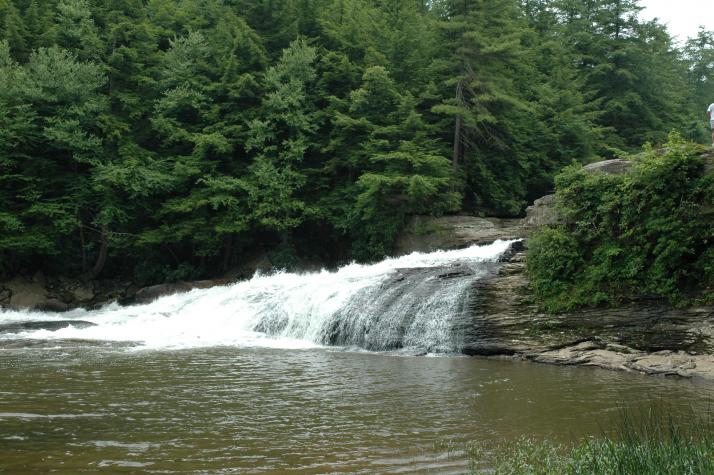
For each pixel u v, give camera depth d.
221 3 46.44
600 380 13.45
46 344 18.94
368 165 36.94
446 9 39.84
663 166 16.31
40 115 34.97
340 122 36.16
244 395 11.70
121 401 11.14
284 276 30.17
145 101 38.19
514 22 44.91
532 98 44.84
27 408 10.58
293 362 15.85
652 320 15.80
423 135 35.59
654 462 6.11
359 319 19.97
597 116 46.22
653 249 16.48
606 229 17.83
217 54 39.34
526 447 8.09
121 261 38.44
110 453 8.02
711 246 15.59
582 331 16.70
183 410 10.47
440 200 34.81
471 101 37.91
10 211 34.09
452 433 9.05
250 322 23.47
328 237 39.84
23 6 41.91
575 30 51.97
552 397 11.58
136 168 34.22
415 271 22.80
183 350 18.00
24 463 7.55
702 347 14.62
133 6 41.12
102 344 19.12
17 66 35.19
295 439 8.72
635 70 49.22
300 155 35.81
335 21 43.03
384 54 40.44
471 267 22.22
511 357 16.92
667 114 50.53
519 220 34.22
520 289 18.58
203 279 37.16
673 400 11.29
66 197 34.34
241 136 37.69
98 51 37.16
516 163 40.59
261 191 34.94
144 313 27.61
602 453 6.60
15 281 34.09
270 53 41.56
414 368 15.00
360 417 10.02
